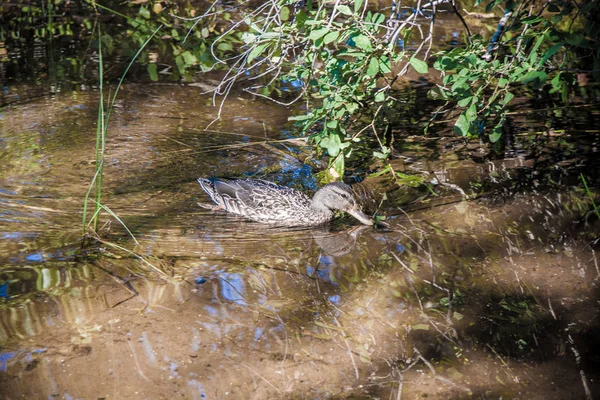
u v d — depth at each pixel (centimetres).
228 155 1088
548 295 750
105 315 711
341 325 707
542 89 1315
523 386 625
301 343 680
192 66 1466
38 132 1143
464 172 1026
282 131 1173
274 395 614
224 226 901
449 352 670
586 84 1342
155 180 1005
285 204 940
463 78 876
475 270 796
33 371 633
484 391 620
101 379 627
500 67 905
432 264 810
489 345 679
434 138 1141
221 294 752
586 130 1148
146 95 1313
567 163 1042
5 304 720
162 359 654
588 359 658
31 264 788
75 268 786
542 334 692
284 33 882
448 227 884
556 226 881
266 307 733
